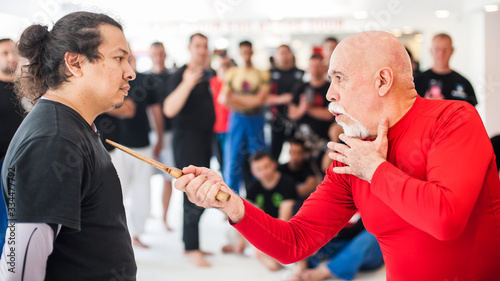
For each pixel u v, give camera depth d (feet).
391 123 3.65
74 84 3.55
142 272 10.04
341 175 4.12
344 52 3.63
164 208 12.97
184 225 10.59
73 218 3.18
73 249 3.42
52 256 3.41
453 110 3.50
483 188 3.57
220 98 16.33
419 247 3.64
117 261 3.60
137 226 11.60
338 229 4.34
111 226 3.59
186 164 10.53
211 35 22.62
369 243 9.47
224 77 15.57
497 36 21.34
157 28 22.15
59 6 14.73
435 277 3.67
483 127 3.49
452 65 23.39
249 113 15.07
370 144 3.50
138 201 11.55
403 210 3.26
